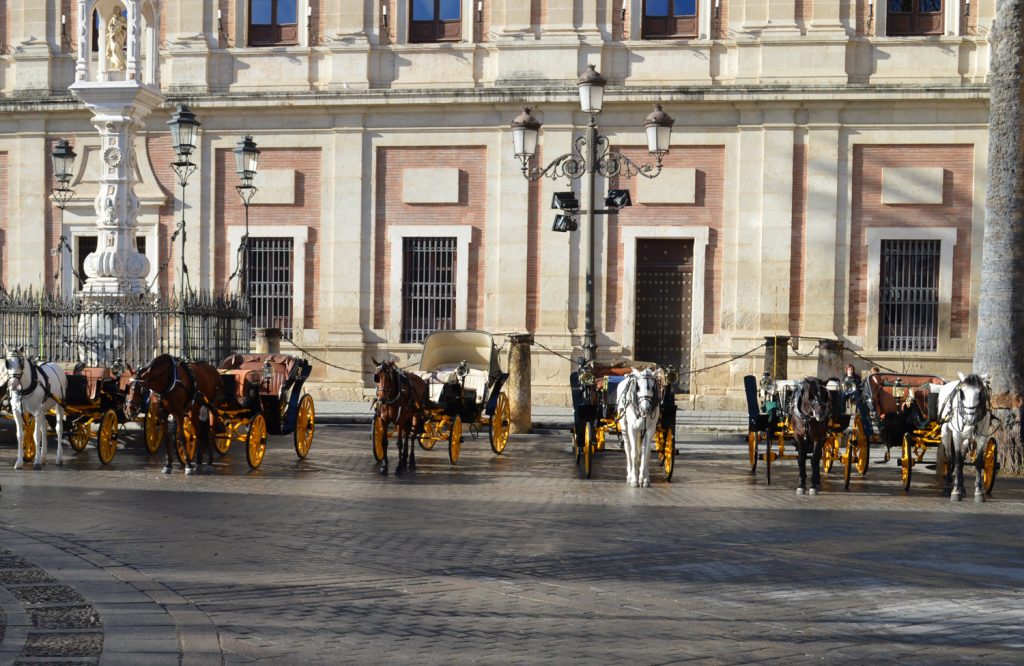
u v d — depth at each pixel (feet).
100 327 83.41
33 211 120.98
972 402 59.77
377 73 116.06
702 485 65.36
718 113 111.24
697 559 43.32
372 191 116.16
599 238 112.88
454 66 114.93
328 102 115.14
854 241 110.11
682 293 112.88
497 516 52.70
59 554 42.16
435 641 31.42
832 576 40.65
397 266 115.85
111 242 88.63
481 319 114.93
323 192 116.78
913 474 73.20
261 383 71.92
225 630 32.22
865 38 109.50
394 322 115.85
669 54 111.96
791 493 62.90
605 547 45.37
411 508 54.70
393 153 116.06
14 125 121.49
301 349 115.44
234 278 117.60
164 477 65.21
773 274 110.32
